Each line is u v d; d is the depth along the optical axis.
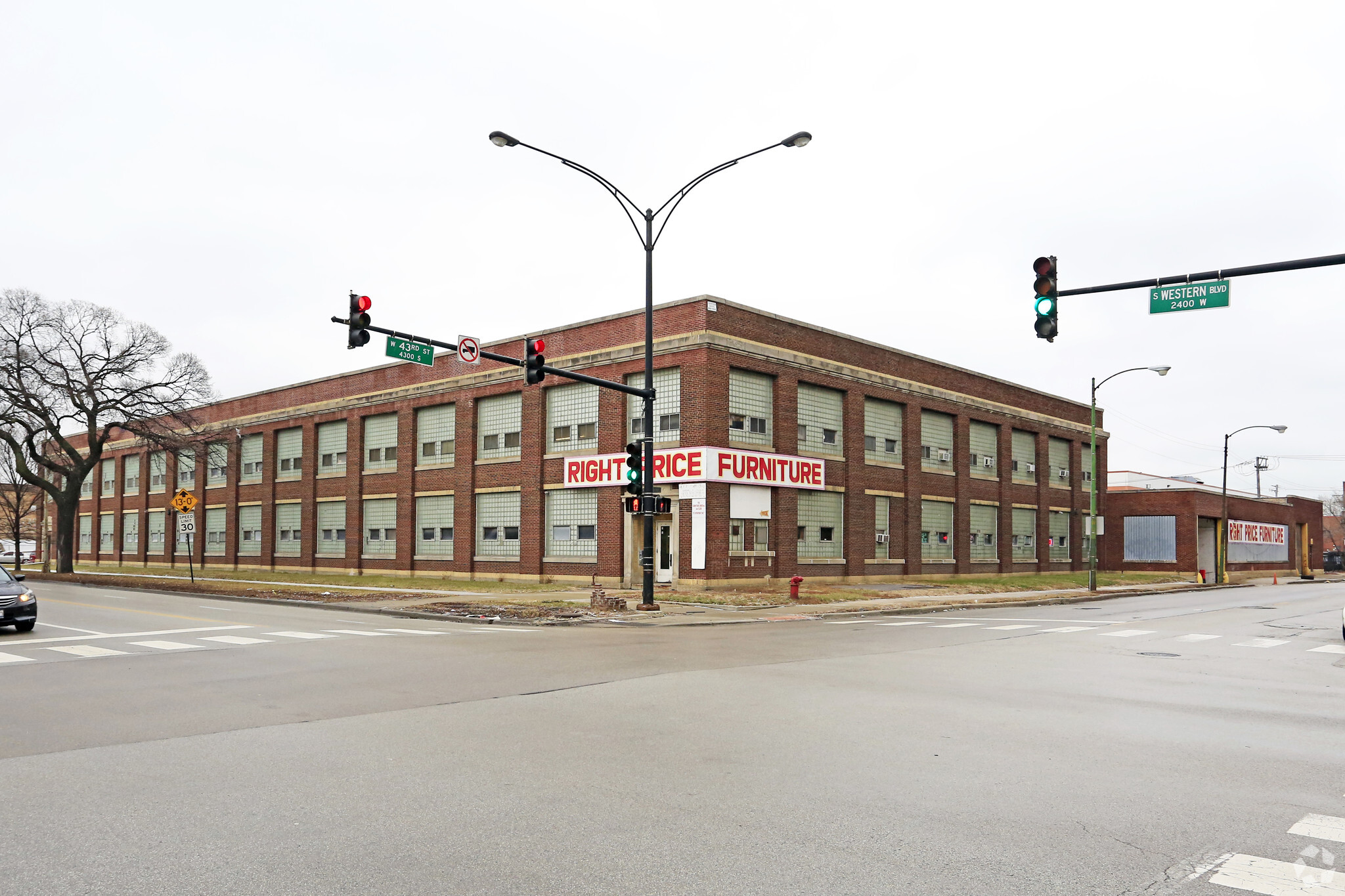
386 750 7.86
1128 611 27.36
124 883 4.85
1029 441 49.25
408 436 42.56
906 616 25.30
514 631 19.14
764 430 33.59
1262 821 5.90
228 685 11.47
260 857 5.24
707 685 11.33
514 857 5.23
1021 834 5.63
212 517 55.25
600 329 35.19
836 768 7.21
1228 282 15.77
